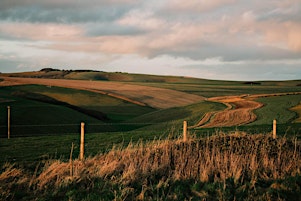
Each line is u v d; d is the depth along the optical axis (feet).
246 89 493.77
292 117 167.02
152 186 32.17
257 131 73.51
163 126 181.88
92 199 29.45
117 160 40.11
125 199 29.50
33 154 56.49
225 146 45.29
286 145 46.19
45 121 191.42
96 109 297.74
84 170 37.76
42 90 366.43
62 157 53.67
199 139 49.29
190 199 28.86
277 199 28.94
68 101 321.32
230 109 227.61
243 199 29.07
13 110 205.16
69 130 174.40
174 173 35.29
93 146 64.90
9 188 32.65
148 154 41.14
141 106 326.24
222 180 33.14
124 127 202.18
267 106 228.63
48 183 34.01
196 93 429.38
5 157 53.31
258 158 41.01
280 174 35.45
